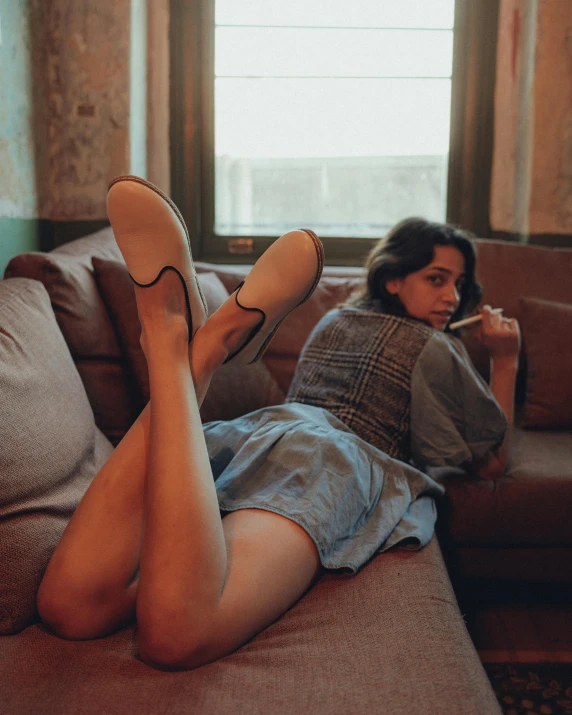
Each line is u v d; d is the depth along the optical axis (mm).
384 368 1333
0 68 1936
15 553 888
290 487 1054
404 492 1210
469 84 2621
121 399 1538
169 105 2637
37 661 817
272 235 2729
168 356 942
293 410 1255
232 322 1025
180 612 781
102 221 2436
